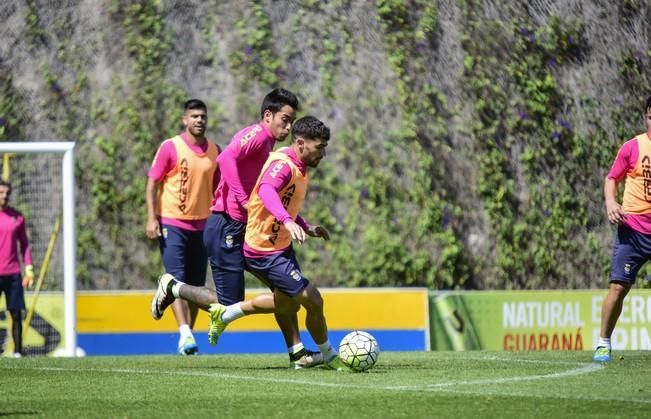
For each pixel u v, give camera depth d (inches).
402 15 1962.4
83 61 1919.3
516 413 649.6
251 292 1583.4
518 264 1860.2
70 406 699.4
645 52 2058.3
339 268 1804.9
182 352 1245.7
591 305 1628.9
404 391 774.5
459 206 1861.5
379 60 1926.7
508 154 1905.8
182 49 1926.7
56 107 1879.9
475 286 1839.3
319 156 920.9
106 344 1549.0
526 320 1609.3
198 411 668.1
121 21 1947.6
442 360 1096.2
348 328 1563.7
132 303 1556.3
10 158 1802.4
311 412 658.8
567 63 1994.3
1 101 1875.0
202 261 1322.6
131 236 1823.3
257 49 1924.2
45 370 989.8
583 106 1969.7
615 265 1066.7
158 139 1862.7
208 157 1301.7
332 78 1905.8
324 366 995.9
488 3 2007.9
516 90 1945.1
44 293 1556.3
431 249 1828.2
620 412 653.9
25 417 645.9
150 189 1291.8
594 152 1948.8
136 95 1884.8
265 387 806.5
